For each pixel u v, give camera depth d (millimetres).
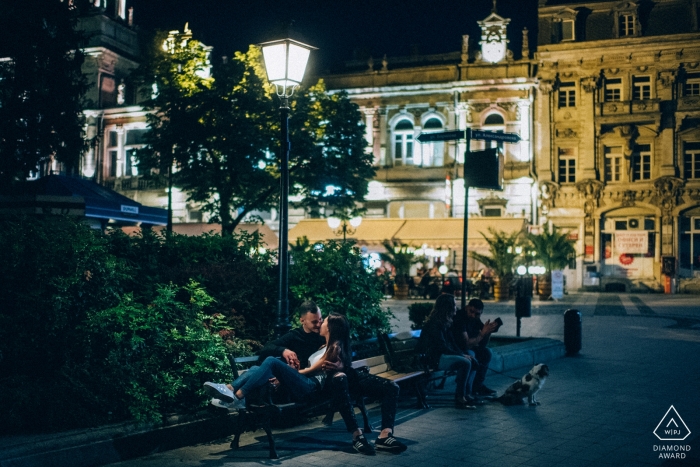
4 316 6734
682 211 39000
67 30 18250
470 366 8773
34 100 17719
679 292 38312
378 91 42594
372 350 9547
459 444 6949
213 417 7281
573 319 13461
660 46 39062
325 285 10805
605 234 40469
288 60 8688
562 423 7805
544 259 33594
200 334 7660
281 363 6934
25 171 18203
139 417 6652
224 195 24281
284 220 8547
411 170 42188
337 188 25859
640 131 39688
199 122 23359
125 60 46062
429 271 34688
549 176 40469
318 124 26750
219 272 9836
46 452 5859
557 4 41906
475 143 41094
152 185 44406
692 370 11508
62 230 7297
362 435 6730
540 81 40625
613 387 9977
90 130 44906
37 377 6770
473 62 41938
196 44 24438
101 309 7262
